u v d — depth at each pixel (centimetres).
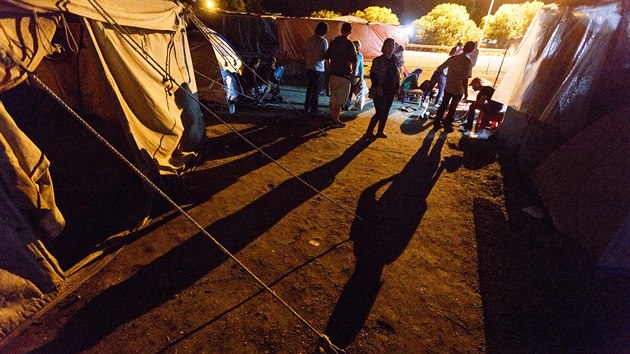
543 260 361
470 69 682
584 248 358
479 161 613
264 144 644
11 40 250
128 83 420
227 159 574
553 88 526
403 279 327
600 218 354
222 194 462
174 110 520
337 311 288
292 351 251
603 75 411
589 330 279
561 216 401
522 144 610
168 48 529
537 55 639
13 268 257
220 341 255
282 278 320
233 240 369
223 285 308
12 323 254
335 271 333
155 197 435
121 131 644
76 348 245
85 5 327
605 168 375
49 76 670
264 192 473
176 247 354
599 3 442
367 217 426
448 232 404
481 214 445
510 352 259
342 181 515
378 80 617
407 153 630
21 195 252
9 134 243
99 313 273
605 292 319
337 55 678
